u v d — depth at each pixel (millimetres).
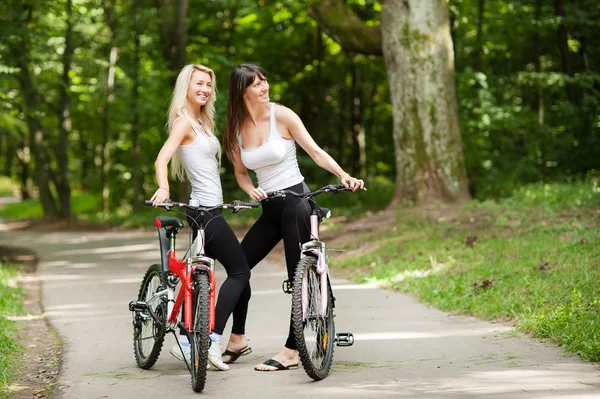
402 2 21453
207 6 38781
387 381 6820
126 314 11617
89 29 39562
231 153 7934
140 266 18969
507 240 13891
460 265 12945
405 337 8898
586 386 6238
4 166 77312
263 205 7812
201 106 7902
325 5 23141
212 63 38031
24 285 16047
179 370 7820
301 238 7590
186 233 28156
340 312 10875
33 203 59312
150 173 48844
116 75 41656
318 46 40375
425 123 21281
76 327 10625
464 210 18750
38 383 7559
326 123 44344
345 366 7570
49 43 26906
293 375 7293
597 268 10375
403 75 21484
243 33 40812
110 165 50906
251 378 7230
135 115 39750
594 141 25891
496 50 32125
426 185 21250
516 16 29750
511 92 31703
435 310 10766
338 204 32812
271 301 12250
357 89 46062
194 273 7160
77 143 58031
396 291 12758
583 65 32625
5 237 33844
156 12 35781
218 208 7648
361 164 46031
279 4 38562
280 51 41562
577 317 8297
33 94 39625
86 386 7184
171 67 34219
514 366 7105
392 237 17453
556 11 28609
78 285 15523
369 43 22641
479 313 10062
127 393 6871
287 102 43594
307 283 7113
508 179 26844
